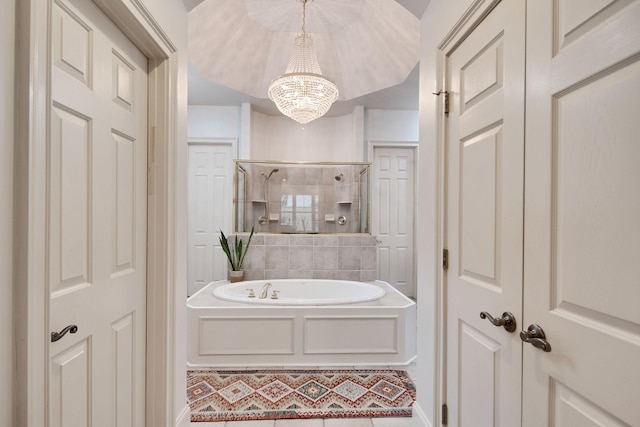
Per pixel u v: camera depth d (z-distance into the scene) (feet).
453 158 4.44
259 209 11.96
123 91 3.87
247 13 9.34
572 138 2.54
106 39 3.52
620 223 2.15
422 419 5.12
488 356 3.61
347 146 13.65
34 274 2.37
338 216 12.12
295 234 11.69
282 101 8.36
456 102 4.38
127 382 4.05
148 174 4.46
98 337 3.45
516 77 3.17
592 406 2.35
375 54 10.31
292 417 5.80
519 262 3.12
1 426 2.18
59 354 2.88
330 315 7.79
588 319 2.40
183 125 4.96
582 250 2.45
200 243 13.05
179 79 4.81
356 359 7.82
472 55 3.98
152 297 4.46
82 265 3.18
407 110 13.28
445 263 4.61
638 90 2.04
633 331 2.07
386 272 13.42
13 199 2.26
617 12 2.19
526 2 3.02
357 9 9.17
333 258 11.53
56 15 2.79
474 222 3.92
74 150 3.04
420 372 5.32
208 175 13.09
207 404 6.16
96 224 3.38
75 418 3.10
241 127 12.78
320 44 10.61
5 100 2.18
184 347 5.05
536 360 2.89
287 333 7.75
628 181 2.10
